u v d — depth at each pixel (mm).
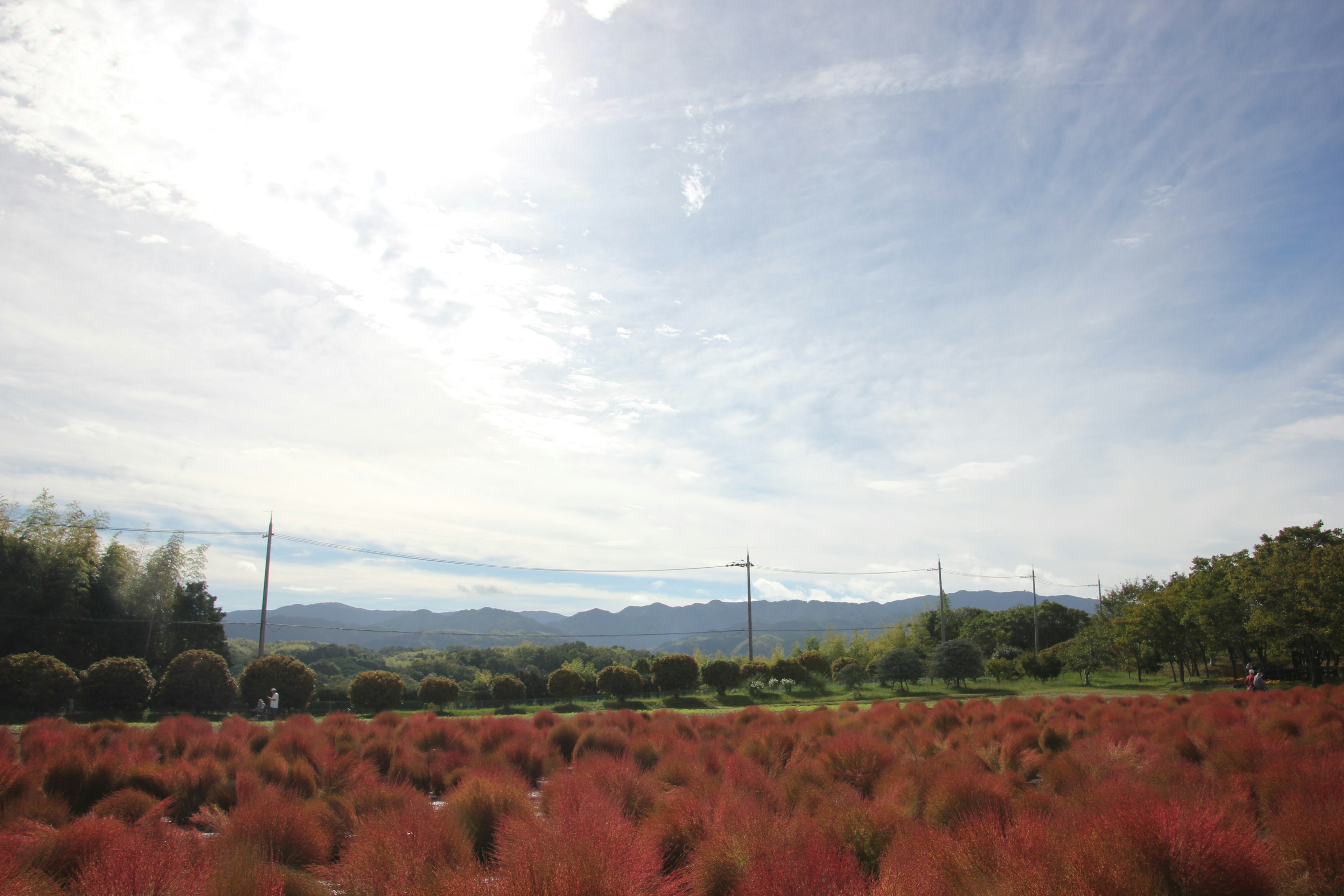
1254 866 6043
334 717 21938
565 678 42406
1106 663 54875
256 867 6121
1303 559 41969
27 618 39094
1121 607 63594
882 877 6105
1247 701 25047
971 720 20578
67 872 6738
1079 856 5914
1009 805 9039
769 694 45156
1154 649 49562
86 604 42188
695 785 10062
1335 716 17094
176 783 11227
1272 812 8727
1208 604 44344
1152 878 5848
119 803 9914
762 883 5734
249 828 7852
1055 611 83438
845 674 49500
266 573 43031
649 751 14727
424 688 38969
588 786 9109
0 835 7082
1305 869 6672
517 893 5309
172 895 5652
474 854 7734
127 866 5801
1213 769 11836
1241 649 46281
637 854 6109
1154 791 8250
